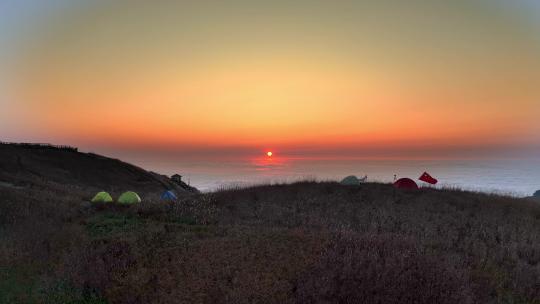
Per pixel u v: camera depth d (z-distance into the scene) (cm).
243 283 678
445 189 2316
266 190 2142
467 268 802
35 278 752
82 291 696
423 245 976
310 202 1862
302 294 625
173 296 636
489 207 1784
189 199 1858
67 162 4650
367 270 684
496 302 665
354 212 1669
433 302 592
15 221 1209
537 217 1686
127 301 640
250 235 1035
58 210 1455
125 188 4397
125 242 959
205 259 810
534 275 798
